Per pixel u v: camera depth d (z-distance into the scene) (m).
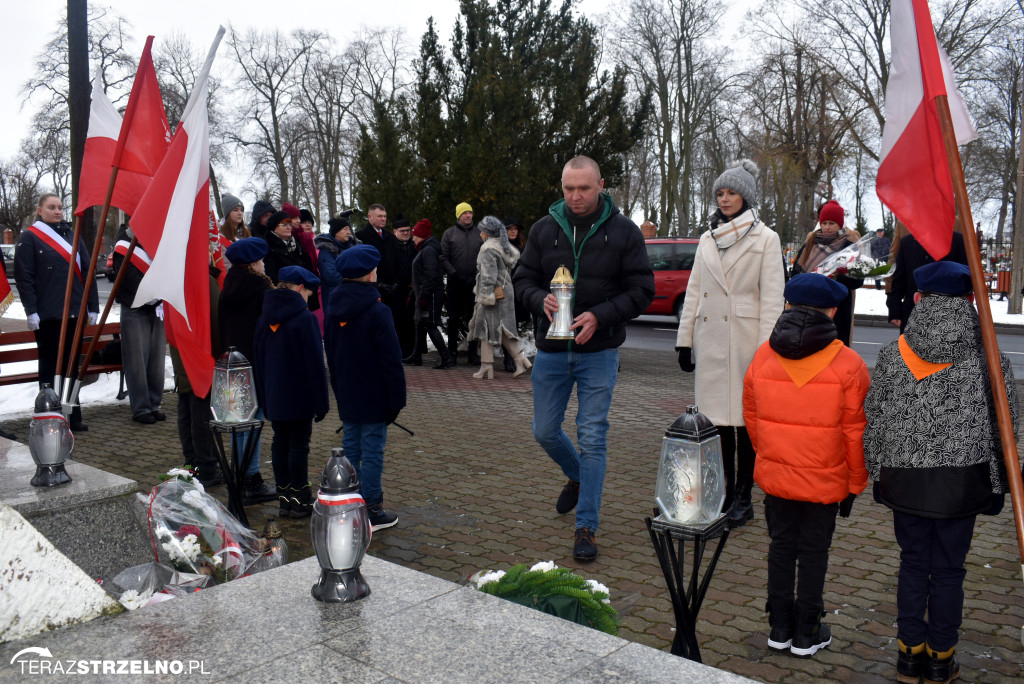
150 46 4.49
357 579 2.71
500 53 13.16
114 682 2.19
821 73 30.97
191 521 3.67
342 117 51.53
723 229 5.06
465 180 12.77
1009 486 3.14
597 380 4.59
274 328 5.05
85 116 9.73
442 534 4.88
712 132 44.31
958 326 3.10
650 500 5.54
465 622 2.50
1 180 44.09
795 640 3.41
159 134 4.55
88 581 2.59
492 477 6.10
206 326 4.22
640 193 54.84
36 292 7.33
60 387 4.28
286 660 2.27
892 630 3.65
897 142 3.60
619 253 4.55
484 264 10.34
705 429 2.82
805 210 33.44
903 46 3.56
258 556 3.70
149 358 7.97
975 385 3.10
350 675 2.19
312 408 5.09
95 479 3.73
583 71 13.65
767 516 3.52
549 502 5.51
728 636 3.59
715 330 5.04
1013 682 3.21
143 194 4.51
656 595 4.02
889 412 3.20
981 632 3.62
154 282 4.09
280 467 5.29
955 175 3.25
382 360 4.83
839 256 5.70
